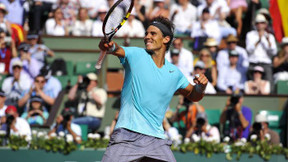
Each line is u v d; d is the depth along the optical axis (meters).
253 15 29.66
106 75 25.94
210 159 18.91
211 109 23.67
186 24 29.48
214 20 28.50
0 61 27.14
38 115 22.70
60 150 18.59
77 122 22.58
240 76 25.78
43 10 30.53
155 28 10.91
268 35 26.64
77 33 29.33
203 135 20.61
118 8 11.05
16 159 18.59
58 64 26.20
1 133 19.05
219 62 25.80
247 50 26.67
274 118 23.45
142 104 10.69
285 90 25.03
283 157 19.34
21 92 24.88
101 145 18.98
